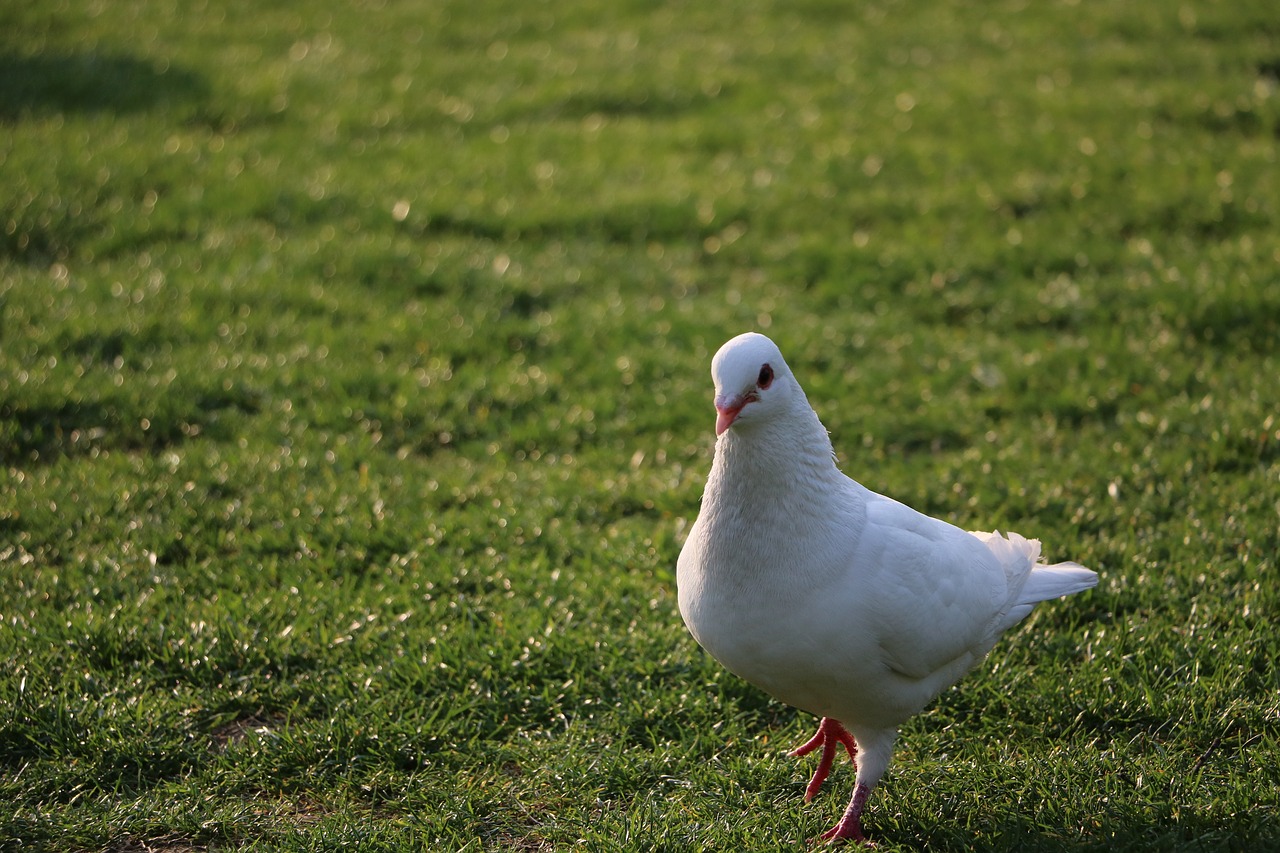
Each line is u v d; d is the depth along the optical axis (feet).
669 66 46.37
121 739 15.47
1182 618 17.37
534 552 19.92
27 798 14.67
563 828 14.20
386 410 24.63
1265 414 21.94
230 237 32.48
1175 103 38.78
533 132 40.55
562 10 54.60
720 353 12.58
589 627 17.67
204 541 20.22
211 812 14.40
